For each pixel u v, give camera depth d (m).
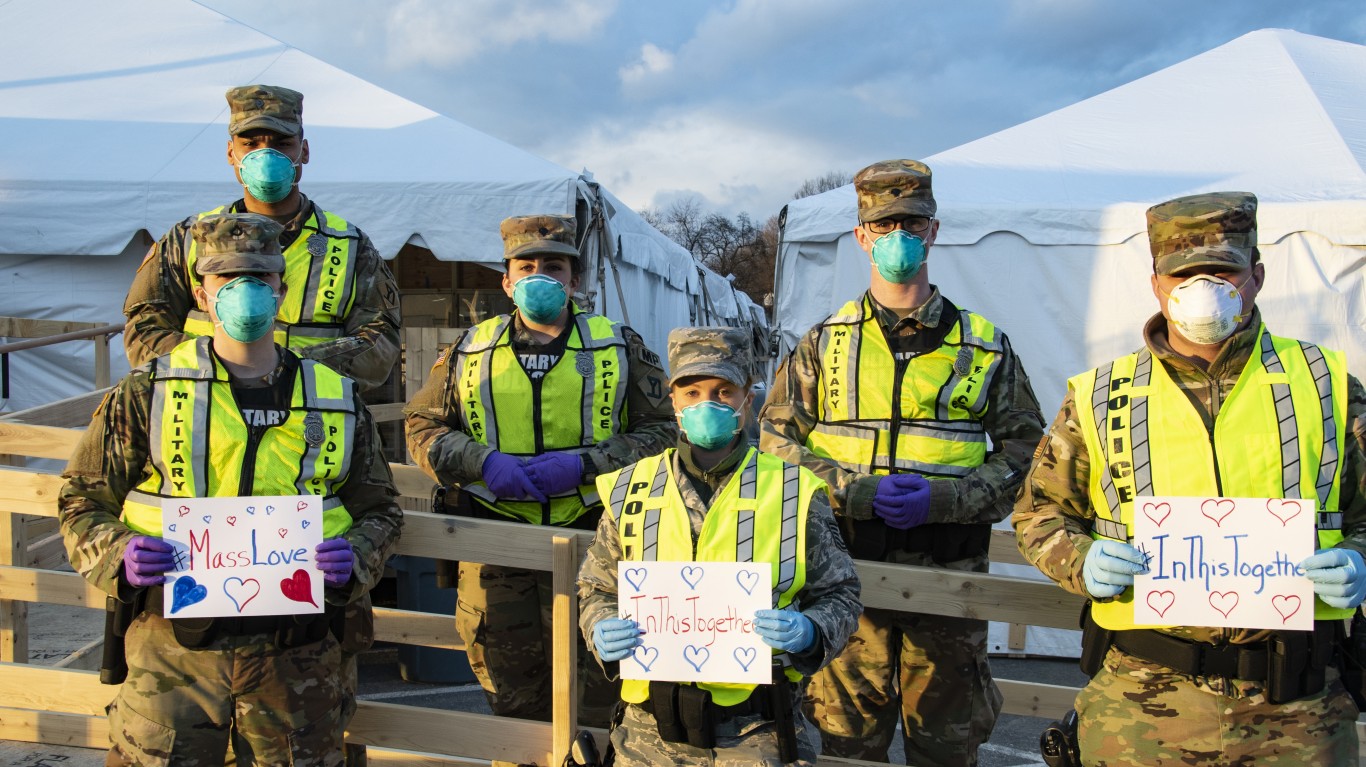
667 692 2.22
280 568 2.36
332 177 6.64
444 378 3.37
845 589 2.32
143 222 6.65
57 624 4.63
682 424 2.32
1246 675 2.12
